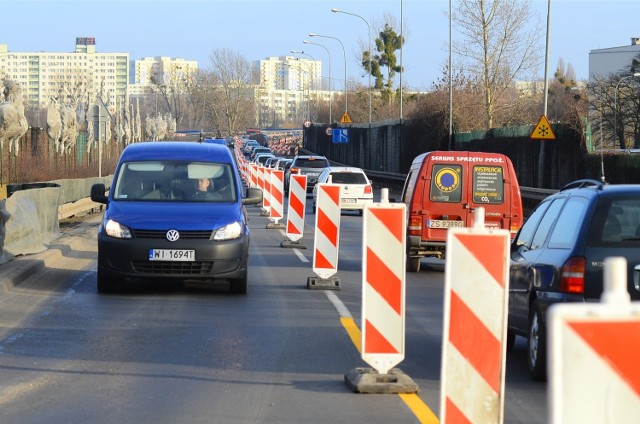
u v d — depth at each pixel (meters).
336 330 17.25
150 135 147.25
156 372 13.63
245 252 21.39
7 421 10.88
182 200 22.52
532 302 13.88
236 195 22.81
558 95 145.75
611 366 5.05
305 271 26.89
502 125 86.12
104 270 21.08
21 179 52.84
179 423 10.82
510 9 83.44
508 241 9.26
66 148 66.25
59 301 20.39
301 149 180.12
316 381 13.12
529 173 56.88
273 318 18.52
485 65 83.06
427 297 22.44
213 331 16.98
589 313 5.04
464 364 9.25
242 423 10.83
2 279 21.98
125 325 17.55
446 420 9.23
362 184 53.44
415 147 84.94
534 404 11.94
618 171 43.91
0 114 48.53
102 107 56.62
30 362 14.27
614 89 79.12
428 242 27.42
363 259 12.52
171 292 22.02
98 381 13.03
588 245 12.77
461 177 27.31
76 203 47.19
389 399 12.06
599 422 5.05
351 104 163.00
